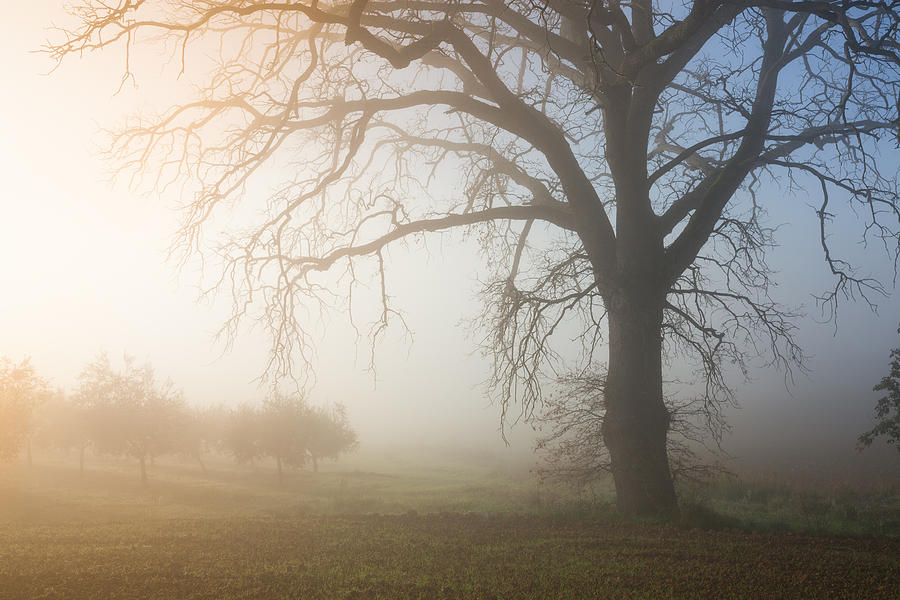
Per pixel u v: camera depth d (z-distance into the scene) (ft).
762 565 30.48
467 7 50.96
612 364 53.52
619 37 56.59
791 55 58.49
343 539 39.88
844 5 42.55
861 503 56.29
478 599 23.89
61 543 40.24
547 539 39.06
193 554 34.63
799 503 56.18
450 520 50.16
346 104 56.90
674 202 57.77
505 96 55.06
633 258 53.83
